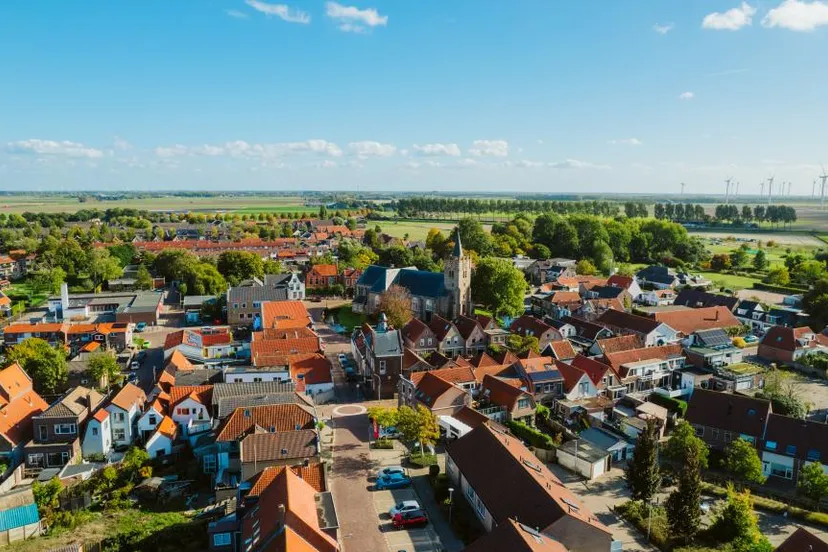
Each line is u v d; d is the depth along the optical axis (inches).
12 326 5068.9
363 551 2267.5
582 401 3708.2
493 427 2906.0
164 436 3201.3
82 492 2726.4
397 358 4003.4
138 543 2316.7
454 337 4761.3
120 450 3319.4
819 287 6028.5
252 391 3617.1
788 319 5851.4
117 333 5054.1
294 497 2058.3
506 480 2359.7
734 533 2389.3
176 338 4825.3
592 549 2068.2
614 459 3161.9
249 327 5900.6
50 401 3880.4
